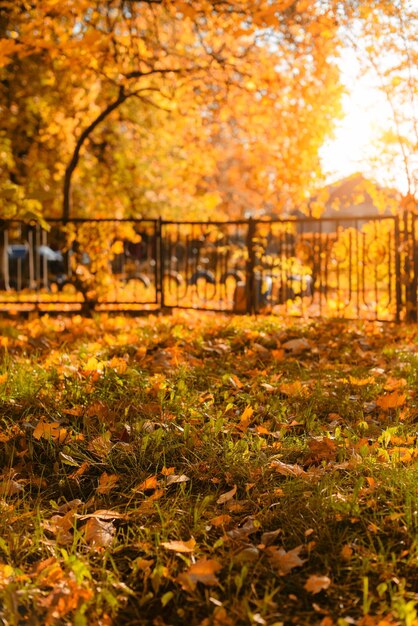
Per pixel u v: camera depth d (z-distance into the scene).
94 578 2.54
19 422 4.04
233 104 11.78
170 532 2.84
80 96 12.86
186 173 15.43
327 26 8.23
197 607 2.34
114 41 10.09
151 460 3.61
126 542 2.76
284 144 10.87
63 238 11.70
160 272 10.50
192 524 2.92
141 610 2.36
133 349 6.34
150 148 16.91
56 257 18.91
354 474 3.30
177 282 10.98
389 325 8.56
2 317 10.08
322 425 4.22
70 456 3.62
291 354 6.39
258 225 9.73
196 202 18.92
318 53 9.63
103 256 10.47
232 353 6.34
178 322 8.38
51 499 3.30
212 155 14.63
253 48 11.04
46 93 14.43
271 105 11.13
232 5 8.88
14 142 15.93
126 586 2.47
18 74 14.09
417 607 2.26
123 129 17.03
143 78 12.63
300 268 9.74
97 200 16.81
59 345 6.68
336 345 6.72
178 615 2.31
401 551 2.62
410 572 2.48
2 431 3.89
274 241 10.46
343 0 7.89
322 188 9.84
